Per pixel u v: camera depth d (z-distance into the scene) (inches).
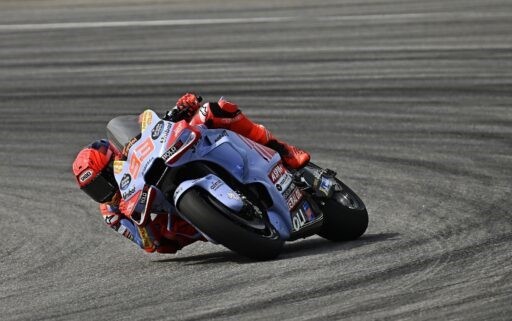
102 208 918.4
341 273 762.2
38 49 2356.1
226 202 788.6
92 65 2143.2
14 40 2491.4
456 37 2226.9
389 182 1197.7
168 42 2349.9
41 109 1797.5
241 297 714.8
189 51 2228.1
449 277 730.8
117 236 1032.2
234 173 839.7
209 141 838.5
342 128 1530.5
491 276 725.9
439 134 1453.0
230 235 794.2
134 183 831.1
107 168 878.4
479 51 2059.5
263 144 905.5
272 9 2785.4
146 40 2391.7
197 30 2492.6
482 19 2443.4
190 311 692.7
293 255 849.5
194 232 870.4
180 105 859.4
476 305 656.4
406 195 1122.0
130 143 844.6
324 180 924.0
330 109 1657.2
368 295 695.7
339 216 914.7
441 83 1796.3
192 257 908.0
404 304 669.3
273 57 2111.2
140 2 3065.9
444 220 977.5
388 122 1547.7
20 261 953.5
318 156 1379.2
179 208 804.0
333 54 2108.8
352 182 1215.6
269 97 1766.7
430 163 1284.4
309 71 1957.4
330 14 2642.7
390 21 2479.1
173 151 807.1
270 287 735.7
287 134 1520.7
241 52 2183.8
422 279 729.6
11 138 1610.5
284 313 668.1
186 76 1980.8
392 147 1395.2
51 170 1401.3
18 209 1205.7
